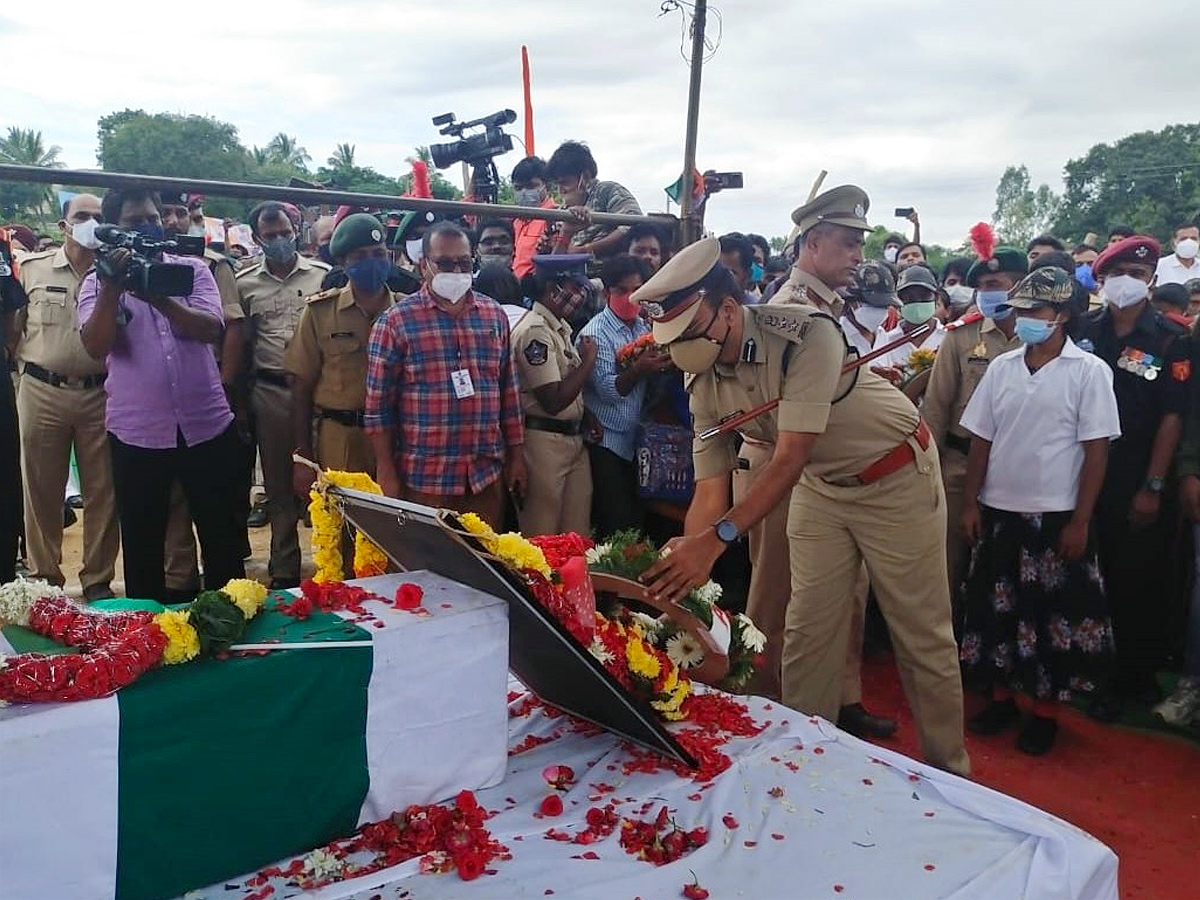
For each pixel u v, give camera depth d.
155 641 1.75
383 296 4.31
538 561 2.11
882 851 1.91
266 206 5.04
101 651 1.71
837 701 3.42
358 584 2.28
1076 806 3.56
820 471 3.15
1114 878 2.01
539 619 2.05
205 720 1.74
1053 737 4.04
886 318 5.14
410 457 3.89
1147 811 3.53
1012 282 4.41
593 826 1.99
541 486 4.33
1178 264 8.12
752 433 3.12
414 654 1.99
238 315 4.74
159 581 4.22
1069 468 3.87
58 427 4.53
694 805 2.09
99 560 4.68
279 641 1.87
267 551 5.91
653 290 2.63
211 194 3.47
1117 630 4.40
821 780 2.20
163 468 4.11
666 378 4.49
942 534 3.19
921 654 3.22
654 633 2.57
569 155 5.98
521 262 6.44
